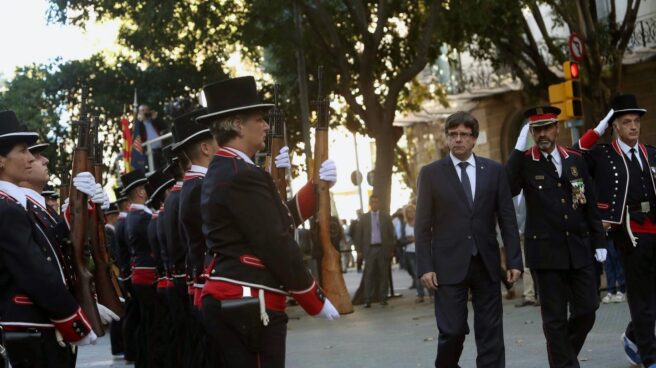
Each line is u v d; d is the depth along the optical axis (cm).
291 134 2655
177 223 861
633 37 2725
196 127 750
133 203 1238
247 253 536
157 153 2725
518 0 2262
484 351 789
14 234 569
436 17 2106
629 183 896
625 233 887
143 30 2173
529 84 2609
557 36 2973
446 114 3562
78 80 2898
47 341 583
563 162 845
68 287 622
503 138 3225
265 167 740
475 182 805
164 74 2789
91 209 711
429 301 1991
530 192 845
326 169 639
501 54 2577
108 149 2895
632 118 904
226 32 2216
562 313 834
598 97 2405
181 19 2145
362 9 2139
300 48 2194
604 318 1326
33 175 614
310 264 1967
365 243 1995
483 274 797
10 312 578
